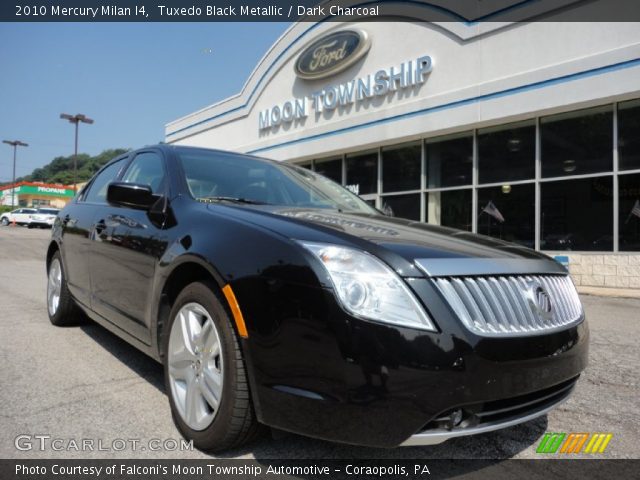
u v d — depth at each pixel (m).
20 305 5.47
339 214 2.76
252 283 1.99
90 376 3.14
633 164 8.47
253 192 3.17
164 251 2.56
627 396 3.12
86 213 3.90
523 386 1.91
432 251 2.02
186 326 2.34
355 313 1.78
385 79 11.84
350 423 1.75
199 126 19.02
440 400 1.75
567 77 8.78
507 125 10.09
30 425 2.42
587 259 8.87
